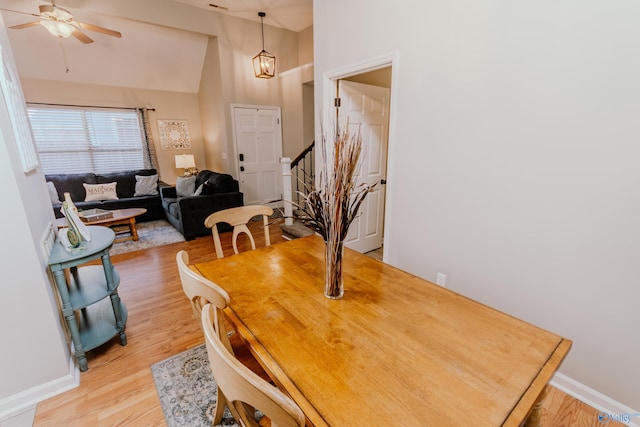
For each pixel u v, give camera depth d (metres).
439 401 0.74
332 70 2.68
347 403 0.73
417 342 0.95
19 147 1.59
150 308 2.46
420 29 1.96
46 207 2.09
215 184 4.43
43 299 1.54
